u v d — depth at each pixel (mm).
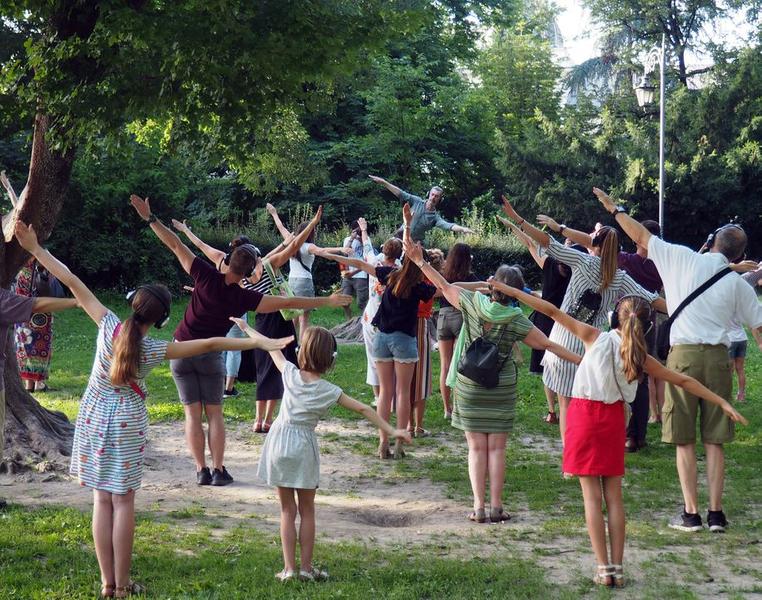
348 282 19891
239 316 7020
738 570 5453
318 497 7320
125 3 8008
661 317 9391
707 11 39125
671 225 33938
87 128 7977
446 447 9141
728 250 6520
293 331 9102
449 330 10172
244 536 6098
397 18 9180
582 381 5266
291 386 5289
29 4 7664
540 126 35781
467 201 41094
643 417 8836
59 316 19672
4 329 6055
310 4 8664
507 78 47688
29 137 8664
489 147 39375
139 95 8164
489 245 29375
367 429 9906
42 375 11516
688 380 5371
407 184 37156
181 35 7867
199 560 5523
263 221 29719
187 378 7504
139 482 5012
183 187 26234
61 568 5355
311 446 5211
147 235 25141
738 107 34250
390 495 7422
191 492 7359
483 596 4988
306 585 5102
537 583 5172
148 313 5000
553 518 6691
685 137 34094
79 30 8281
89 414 5004
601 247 7621
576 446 5215
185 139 9195
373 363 9742
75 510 6551
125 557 4934
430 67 38625
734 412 5316
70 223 24172
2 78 8531
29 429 8289
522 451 9016
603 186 33688
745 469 8156
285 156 27906
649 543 6012
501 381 6621
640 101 23984
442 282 6789
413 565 5492
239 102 8438
